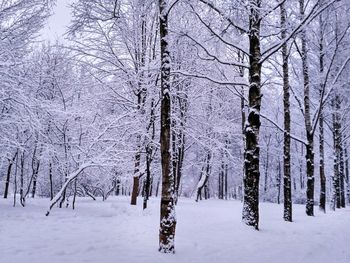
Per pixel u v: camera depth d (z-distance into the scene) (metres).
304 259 6.47
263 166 41.25
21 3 10.71
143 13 13.81
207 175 26.86
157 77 14.29
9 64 9.54
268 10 9.91
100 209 13.03
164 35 7.17
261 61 10.06
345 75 18.52
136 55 15.57
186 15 12.17
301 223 11.73
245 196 9.78
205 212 14.54
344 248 7.72
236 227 9.24
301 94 18.41
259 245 7.39
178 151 22.17
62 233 7.64
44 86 13.93
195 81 18.59
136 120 13.31
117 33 15.29
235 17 10.97
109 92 15.69
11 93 9.95
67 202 13.00
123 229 8.59
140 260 5.53
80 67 15.91
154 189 41.59
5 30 10.70
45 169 17.55
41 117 11.77
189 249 6.64
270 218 13.20
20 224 8.50
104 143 13.13
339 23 15.48
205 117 22.17
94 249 6.19
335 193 21.38
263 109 28.75
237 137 27.86
